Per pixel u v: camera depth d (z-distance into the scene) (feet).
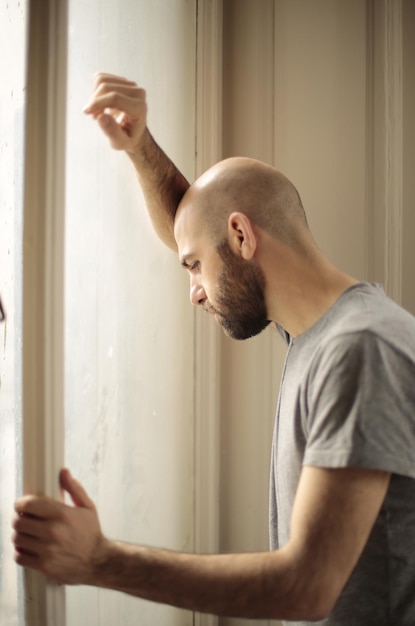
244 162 3.67
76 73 4.09
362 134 6.05
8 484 3.87
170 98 5.34
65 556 2.83
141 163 3.94
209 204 3.59
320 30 6.06
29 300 3.03
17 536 2.90
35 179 3.02
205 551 5.98
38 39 3.01
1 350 3.78
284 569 2.75
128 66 4.69
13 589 3.92
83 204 4.20
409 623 3.13
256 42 6.04
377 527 3.14
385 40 5.97
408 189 6.16
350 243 6.09
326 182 6.08
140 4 4.83
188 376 5.81
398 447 2.81
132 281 4.84
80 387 4.20
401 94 6.06
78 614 4.27
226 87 6.11
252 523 6.14
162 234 4.28
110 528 4.60
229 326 3.69
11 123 3.80
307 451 2.90
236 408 6.15
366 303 3.20
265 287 3.51
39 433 3.01
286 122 6.06
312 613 2.76
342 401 2.86
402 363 2.93
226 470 6.17
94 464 4.39
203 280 3.71
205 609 2.85
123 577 2.89
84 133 4.20
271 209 3.50
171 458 5.52
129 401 4.84
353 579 3.18
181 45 5.51
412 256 6.19
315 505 2.77
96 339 4.38
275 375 6.10
